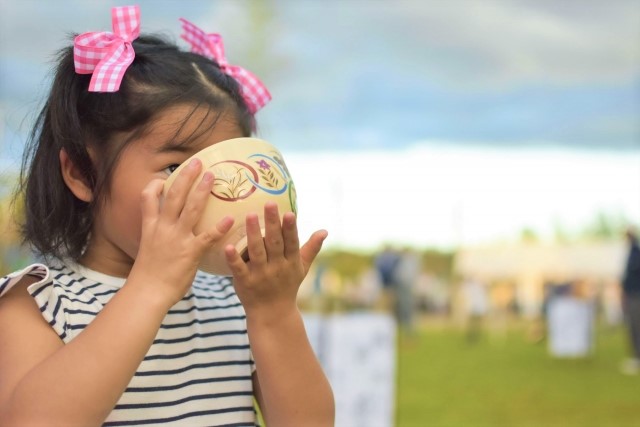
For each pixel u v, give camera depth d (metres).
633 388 6.94
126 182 1.22
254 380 1.37
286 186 1.19
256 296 1.18
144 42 1.44
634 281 8.68
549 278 12.98
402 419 5.41
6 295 1.18
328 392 1.28
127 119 1.22
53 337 1.17
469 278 12.91
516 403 6.11
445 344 10.48
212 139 1.26
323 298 10.73
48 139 1.32
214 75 1.36
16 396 1.07
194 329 1.34
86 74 1.30
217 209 1.12
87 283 1.27
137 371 1.25
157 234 1.12
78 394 1.05
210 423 1.29
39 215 1.32
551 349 9.43
